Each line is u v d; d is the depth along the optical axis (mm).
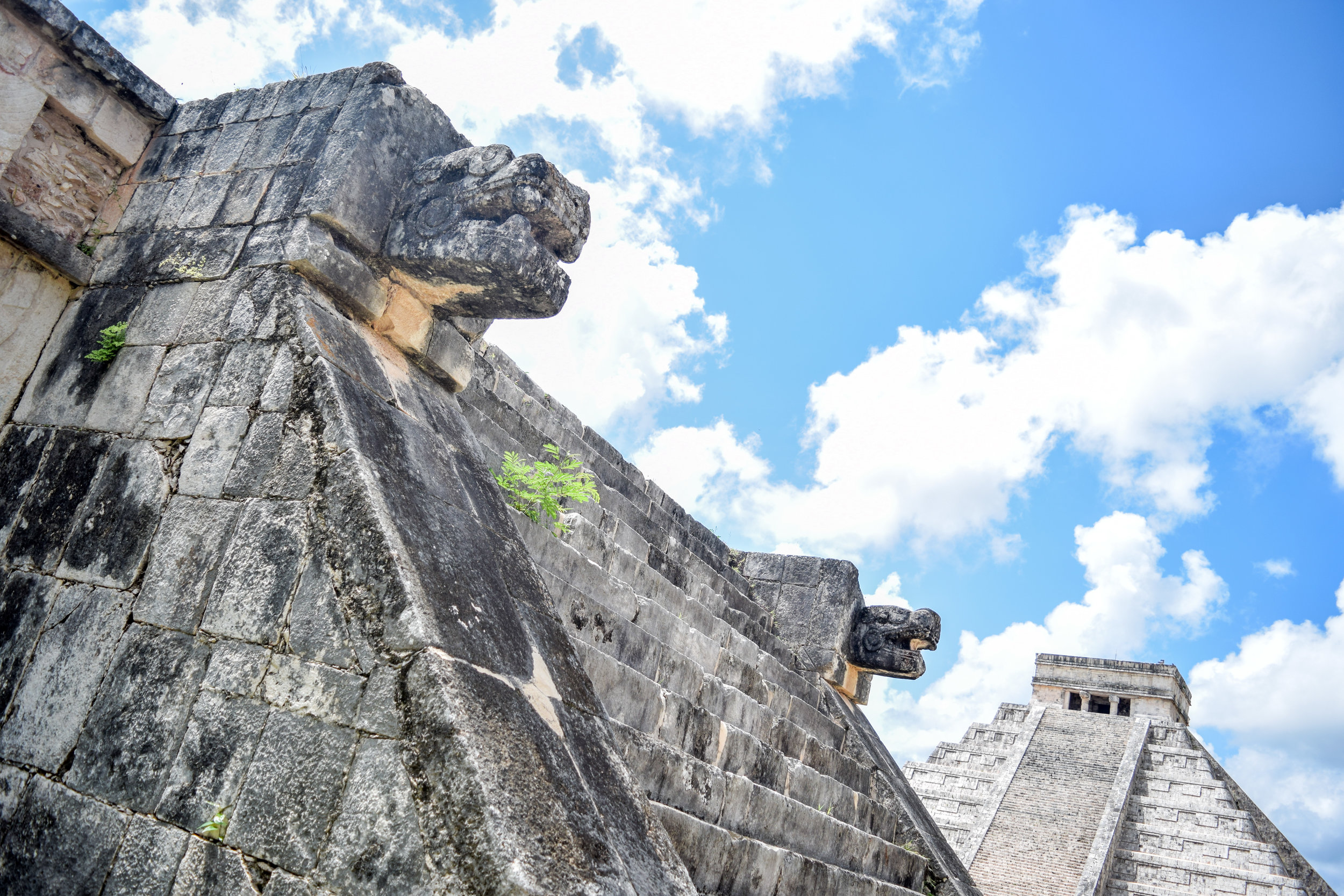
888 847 8164
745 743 6328
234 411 3865
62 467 4199
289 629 3205
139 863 3037
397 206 4602
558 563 5621
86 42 4844
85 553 3883
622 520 7938
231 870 2855
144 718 3324
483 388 7043
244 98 5090
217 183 4781
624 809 3379
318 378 3758
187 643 3396
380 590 3125
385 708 2893
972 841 26250
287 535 3408
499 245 4219
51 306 4730
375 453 3650
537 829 2711
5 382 4523
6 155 4590
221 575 3467
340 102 4680
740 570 11789
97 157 5074
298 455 3586
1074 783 28953
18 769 3512
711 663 7156
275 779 2939
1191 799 26359
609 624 5555
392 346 4719
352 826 2742
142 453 4004
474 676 3066
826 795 7539
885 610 11383
